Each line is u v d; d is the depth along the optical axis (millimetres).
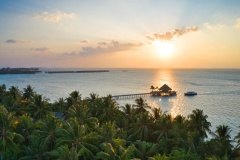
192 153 36656
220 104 137000
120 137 45531
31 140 37281
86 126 44188
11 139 35625
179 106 131375
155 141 50938
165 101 148375
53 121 40125
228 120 98438
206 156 37719
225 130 52500
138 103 68938
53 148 38062
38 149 36125
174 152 35938
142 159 36031
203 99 157125
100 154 30234
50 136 37969
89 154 34250
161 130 49531
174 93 177875
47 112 61344
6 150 35531
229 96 172250
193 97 166375
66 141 35375
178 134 44031
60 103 75875
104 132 39344
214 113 111562
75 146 35375
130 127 56250
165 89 172500
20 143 40344
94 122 49375
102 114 61406
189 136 43844
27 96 90062
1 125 37125
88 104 68875
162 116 54000
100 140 37906
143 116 52625
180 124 48812
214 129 85000
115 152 31844
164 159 30406
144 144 38250
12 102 64625
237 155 41844
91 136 37969
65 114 61469
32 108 61656
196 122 54875
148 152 36969
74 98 75562
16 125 41062
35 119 60312
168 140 43562
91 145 36031
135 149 36469
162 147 41875
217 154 40469
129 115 60406
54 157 35281
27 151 36219
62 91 197125
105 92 194750
